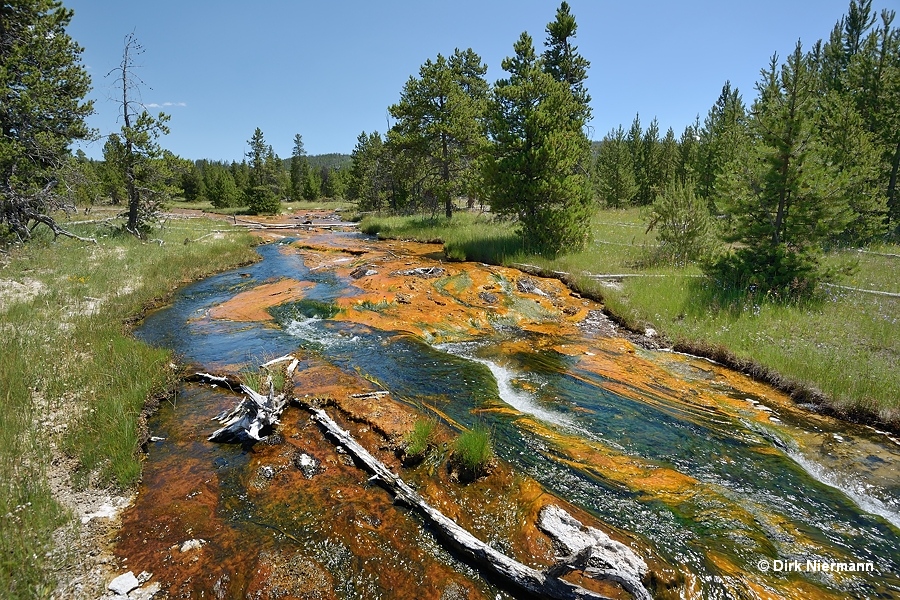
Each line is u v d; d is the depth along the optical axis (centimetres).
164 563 393
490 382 738
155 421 630
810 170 1030
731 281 1126
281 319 1045
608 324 1054
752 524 443
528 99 1688
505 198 1688
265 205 4462
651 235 2017
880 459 554
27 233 1664
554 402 679
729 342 873
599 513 451
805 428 625
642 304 1090
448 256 1762
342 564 393
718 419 641
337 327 989
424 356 841
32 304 1036
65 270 1371
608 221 2669
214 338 933
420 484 488
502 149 1717
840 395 676
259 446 561
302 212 5081
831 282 1072
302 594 364
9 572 367
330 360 810
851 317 934
